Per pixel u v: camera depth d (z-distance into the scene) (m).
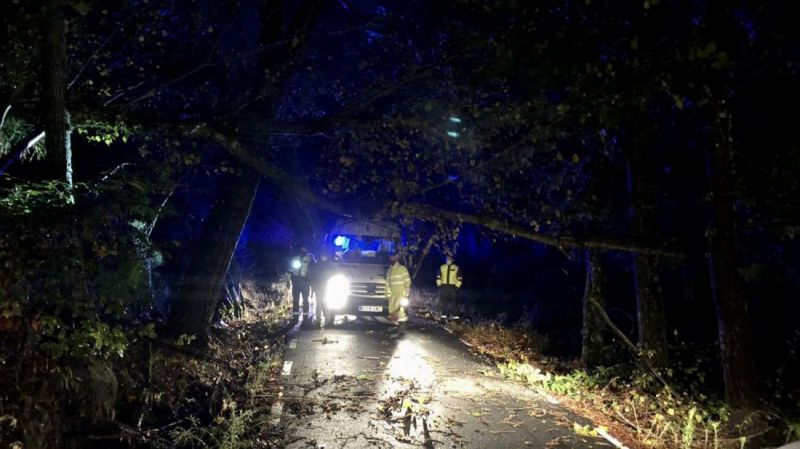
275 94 10.59
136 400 7.53
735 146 9.30
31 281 5.51
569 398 9.70
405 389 9.26
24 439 5.29
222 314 14.46
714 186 8.28
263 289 20.00
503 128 9.84
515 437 7.32
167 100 11.33
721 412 8.52
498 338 15.25
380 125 9.94
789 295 15.42
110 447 6.32
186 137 9.60
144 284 6.17
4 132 8.23
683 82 8.02
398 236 12.27
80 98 8.61
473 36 8.84
